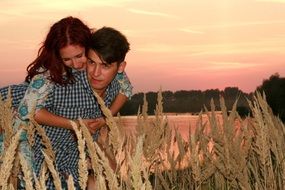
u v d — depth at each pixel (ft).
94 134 12.55
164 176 14.97
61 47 11.40
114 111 12.98
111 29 11.60
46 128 12.12
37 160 11.97
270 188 12.41
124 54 11.78
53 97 12.15
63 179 12.48
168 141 14.53
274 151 13.00
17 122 11.62
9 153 6.24
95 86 11.77
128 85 13.32
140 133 12.22
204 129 14.37
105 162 7.39
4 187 6.25
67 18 11.58
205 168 13.98
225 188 14.93
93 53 11.41
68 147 12.56
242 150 12.98
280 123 14.38
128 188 8.46
